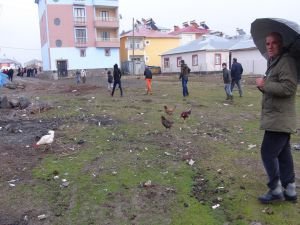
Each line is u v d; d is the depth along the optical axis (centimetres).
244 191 523
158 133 930
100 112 1310
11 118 1235
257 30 480
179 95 1930
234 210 468
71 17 5472
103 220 462
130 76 4791
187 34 7281
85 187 566
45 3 5362
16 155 755
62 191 555
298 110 1370
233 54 4538
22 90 2606
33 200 528
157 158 704
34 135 945
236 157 699
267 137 448
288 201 480
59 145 823
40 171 646
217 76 3934
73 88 2623
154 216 468
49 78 5262
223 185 552
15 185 586
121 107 1442
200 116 1213
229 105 1519
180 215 466
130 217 467
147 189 549
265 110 443
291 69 417
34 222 465
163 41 6650
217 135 913
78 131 971
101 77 4853
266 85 430
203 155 720
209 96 1872
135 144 818
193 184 566
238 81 1772
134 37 6366
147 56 6556
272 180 461
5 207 508
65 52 5494
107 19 5712
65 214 482
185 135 909
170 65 5450
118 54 5834
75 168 656
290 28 410
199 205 491
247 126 1043
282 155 466
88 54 5638
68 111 1355
